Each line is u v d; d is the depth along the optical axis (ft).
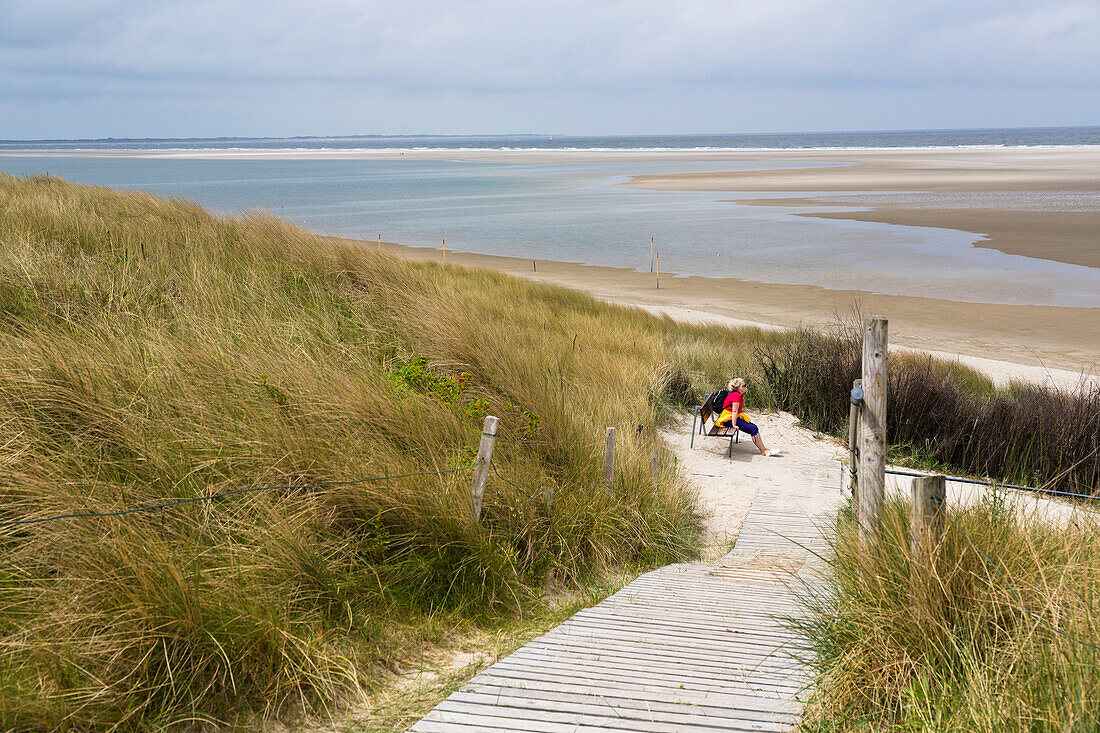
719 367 45.29
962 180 231.91
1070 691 8.03
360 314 30.89
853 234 129.49
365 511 16.17
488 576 16.30
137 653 11.07
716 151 553.64
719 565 20.85
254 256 35.01
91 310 23.79
